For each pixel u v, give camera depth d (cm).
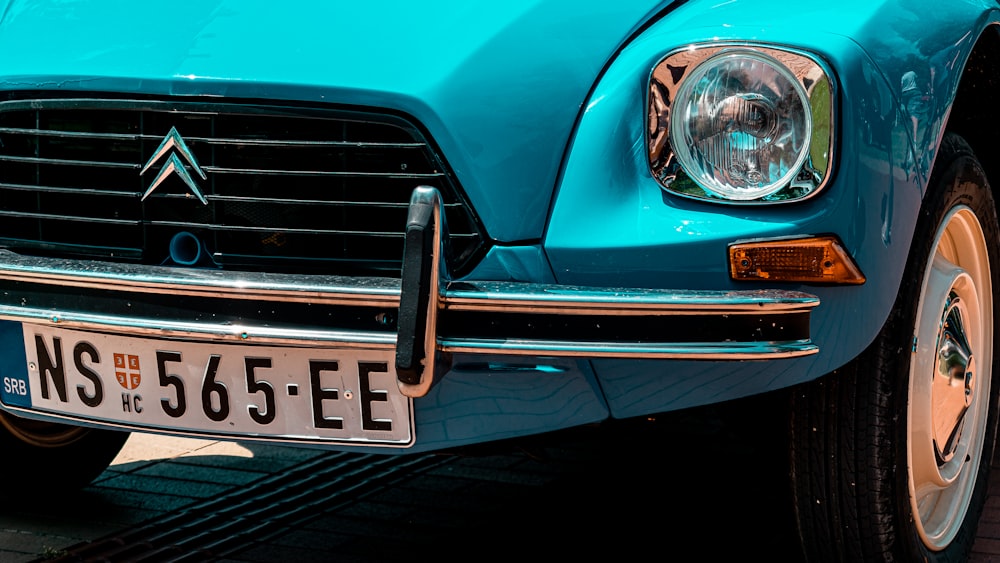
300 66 217
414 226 191
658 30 220
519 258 213
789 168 205
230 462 338
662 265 207
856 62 209
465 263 215
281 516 299
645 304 196
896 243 218
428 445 215
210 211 224
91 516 297
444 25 221
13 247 244
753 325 199
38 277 221
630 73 215
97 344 223
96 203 233
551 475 331
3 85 235
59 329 227
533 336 199
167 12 234
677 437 360
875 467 232
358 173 216
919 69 223
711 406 245
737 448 351
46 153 236
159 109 224
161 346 218
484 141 213
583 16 223
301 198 220
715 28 212
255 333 206
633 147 212
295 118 219
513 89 215
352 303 202
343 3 227
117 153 230
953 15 240
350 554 276
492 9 223
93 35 235
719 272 206
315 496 313
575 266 211
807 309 202
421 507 306
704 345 198
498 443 226
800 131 205
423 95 212
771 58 206
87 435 305
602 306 197
